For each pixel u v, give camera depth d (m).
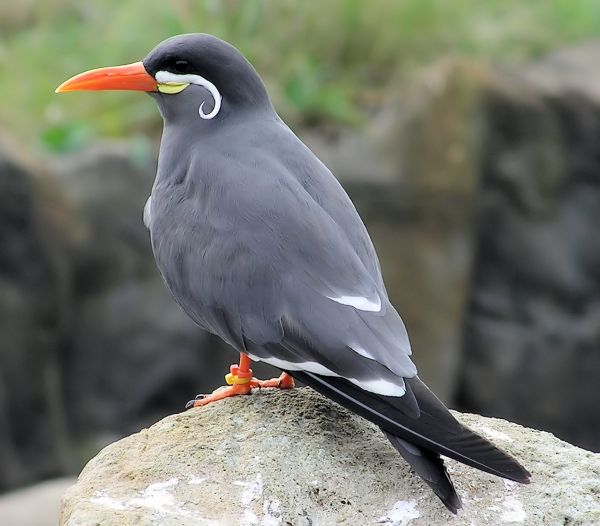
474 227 15.23
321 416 6.99
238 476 6.54
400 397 6.25
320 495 6.45
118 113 16.34
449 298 15.12
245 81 7.36
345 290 6.63
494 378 15.45
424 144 15.02
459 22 17.86
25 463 14.15
